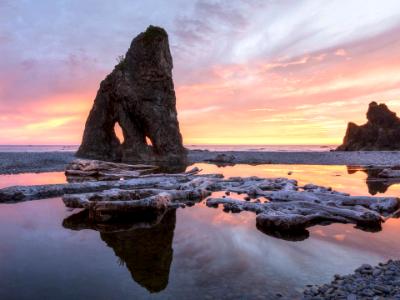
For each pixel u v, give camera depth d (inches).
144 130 1831.9
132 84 1771.7
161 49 1800.0
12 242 396.8
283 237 427.5
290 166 1648.6
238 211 586.6
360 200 614.5
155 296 256.5
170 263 329.1
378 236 432.8
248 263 330.6
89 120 1939.0
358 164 1740.9
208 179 933.8
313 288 268.8
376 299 232.4
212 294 260.7
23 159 1753.2
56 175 1149.1
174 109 1877.5
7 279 286.4
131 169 1306.6
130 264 326.0
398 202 601.9
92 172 1149.1
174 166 1592.0
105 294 259.3
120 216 526.6
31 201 678.5
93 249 372.2
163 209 580.1
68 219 523.8
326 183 960.9
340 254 359.9
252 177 984.9
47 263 326.0
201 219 527.2
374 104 3777.1
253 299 251.6
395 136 3565.5
